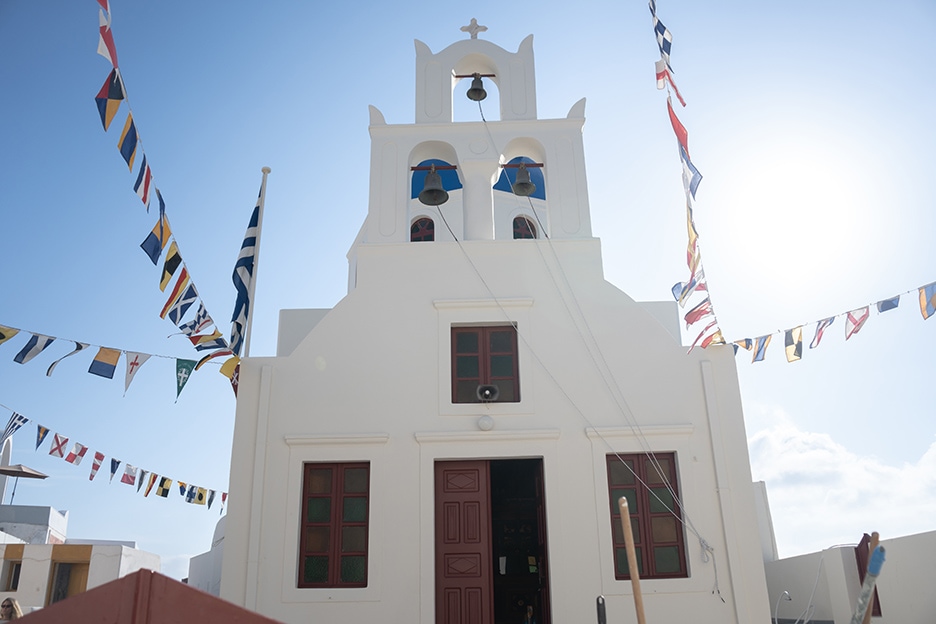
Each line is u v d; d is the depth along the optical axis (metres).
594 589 12.05
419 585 12.05
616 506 12.65
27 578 22.00
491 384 13.37
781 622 15.85
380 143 15.16
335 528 12.50
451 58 16.08
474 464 12.94
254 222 14.30
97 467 15.28
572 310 13.68
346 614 11.91
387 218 14.58
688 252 13.30
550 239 14.15
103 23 9.41
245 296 13.76
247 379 13.19
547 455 12.77
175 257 11.41
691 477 12.69
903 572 11.49
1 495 27.98
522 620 16.02
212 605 5.72
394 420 12.98
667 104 13.45
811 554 14.30
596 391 13.19
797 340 12.28
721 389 13.21
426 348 13.44
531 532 16.56
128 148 9.95
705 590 12.08
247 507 12.42
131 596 5.69
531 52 16.16
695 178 13.09
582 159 15.01
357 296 13.77
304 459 12.75
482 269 13.95
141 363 11.75
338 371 13.27
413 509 12.45
